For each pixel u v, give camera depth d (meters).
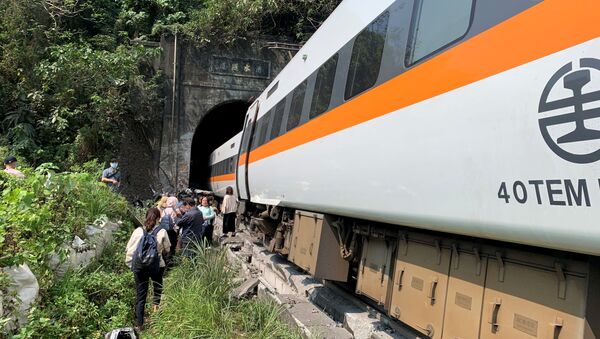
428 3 3.59
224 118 28.17
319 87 6.11
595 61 2.00
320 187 5.61
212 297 5.93
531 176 2.29
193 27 19.31
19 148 15.11
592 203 1.96
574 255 2.42
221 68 19.62
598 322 2.33
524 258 2.72
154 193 17.61
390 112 3.88
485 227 2.65
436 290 3.56
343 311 5.70
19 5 16.62
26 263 4.70
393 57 4.00
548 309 2.52
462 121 2.86
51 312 4.82
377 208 4.07
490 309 2.94
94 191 8.80
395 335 4.66
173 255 8.49
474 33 2.88
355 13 5.28
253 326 5.42
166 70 19.23
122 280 6.68
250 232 12.51
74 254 6.13
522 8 2.50
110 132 17.44
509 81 2.49
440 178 3.06
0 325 3.68
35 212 5.13
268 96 10.05
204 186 31.25
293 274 8.09
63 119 16.03
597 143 1.95
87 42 19.06
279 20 20.81
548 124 2.20
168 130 19.17
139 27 20.58
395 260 4.27
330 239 5.86
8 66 16.19
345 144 4.86
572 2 2.17
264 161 9.10
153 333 5.51
